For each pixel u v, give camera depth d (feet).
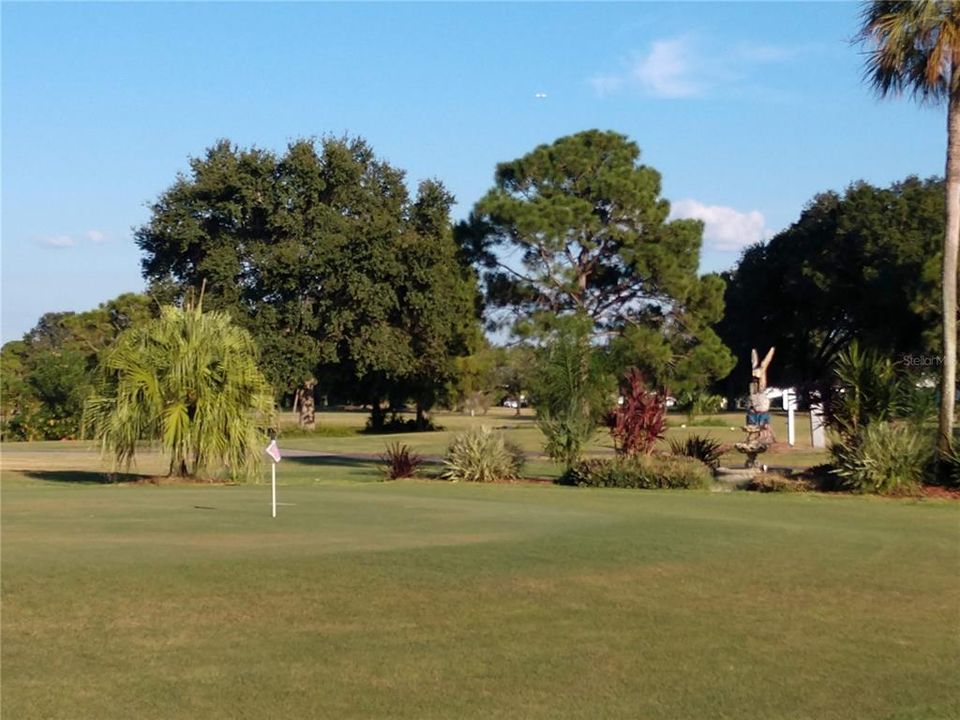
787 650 31.17
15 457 135.95
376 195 209.87
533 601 37.01
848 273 238.89
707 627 33.73
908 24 77.82
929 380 110.22
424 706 25.96
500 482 89.10
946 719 25.35
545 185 178.91
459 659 29.91
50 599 36.65
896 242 219.41
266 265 193.47
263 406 91.04
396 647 31.07
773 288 264.72
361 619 34.32
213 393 88.53
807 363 274.16
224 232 201.77
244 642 31.58
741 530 55.42
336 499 72.54
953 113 80.12
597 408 94.02
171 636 32.22
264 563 43.37
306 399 210.18
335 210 205.05
